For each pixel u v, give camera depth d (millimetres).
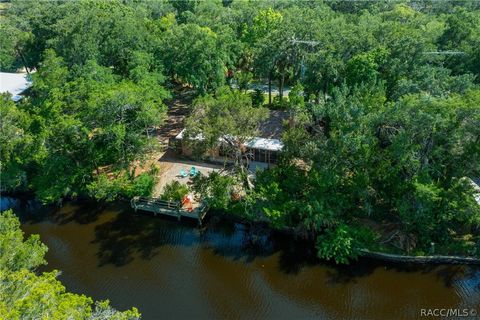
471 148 36188
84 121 45000
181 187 44875
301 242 41188
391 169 38000
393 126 39281
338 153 37656
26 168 49781
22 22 89938
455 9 81938
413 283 36281
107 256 40750
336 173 38312
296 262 39219
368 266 37938
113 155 47156
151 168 49250
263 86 71938
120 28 61156
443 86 44500
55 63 56094
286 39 55688
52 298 23406
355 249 37969
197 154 43406
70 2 92938
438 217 37156
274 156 49219
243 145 44344
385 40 52656
